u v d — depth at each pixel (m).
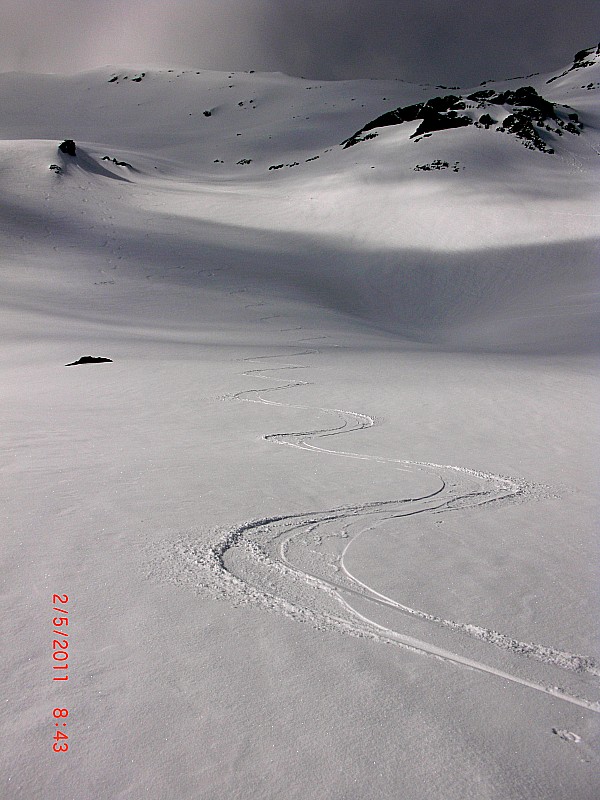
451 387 14.37
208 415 10.30
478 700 2.52
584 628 3.21
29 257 49.84
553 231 59.56
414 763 2.15
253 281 50.03
